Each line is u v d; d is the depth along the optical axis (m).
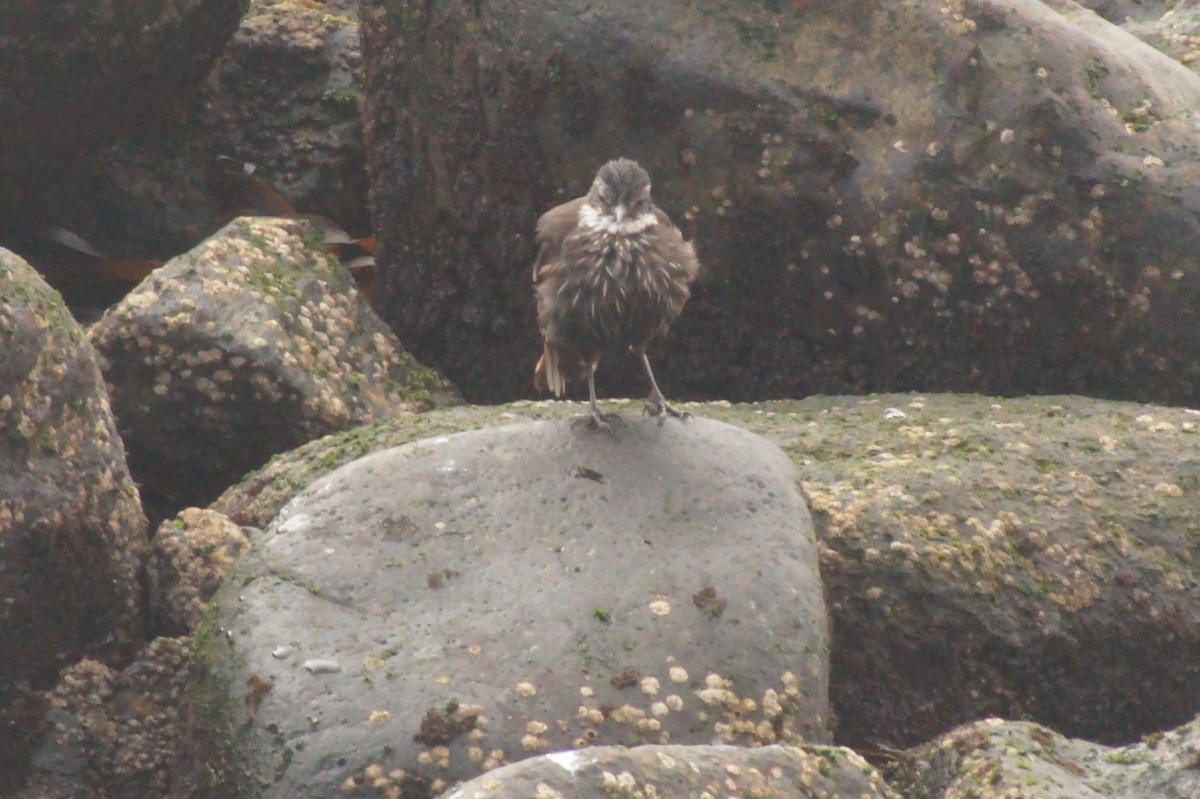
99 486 10.70
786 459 10.75
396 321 15.59
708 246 14.12
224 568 10.91
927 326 13.95
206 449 13.62
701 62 13.88
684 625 9.55
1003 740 9.34
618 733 9.13
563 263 11.15
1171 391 13.87
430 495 10.17
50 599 10.47
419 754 8.90
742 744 9.27
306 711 9.07
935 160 13.66
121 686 10.59
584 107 14.11
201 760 9.37
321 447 12.50
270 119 17.67
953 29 13.74
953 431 12.52
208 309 13.53
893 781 9.81
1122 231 13.57
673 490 10.22
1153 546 11.51
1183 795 8.78
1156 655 11.37
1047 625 11.10
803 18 13.91
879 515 11.16
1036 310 13.78
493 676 9.23
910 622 11.02
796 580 9.86
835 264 13.91
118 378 13.39
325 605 9.59
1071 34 13.82
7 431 10.19
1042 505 11.55
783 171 13.84
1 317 10.17
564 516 10.06
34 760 10.36
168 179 17.30
